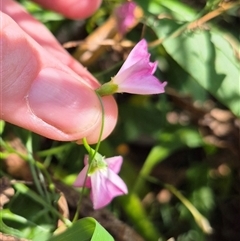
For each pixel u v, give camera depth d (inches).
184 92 10.6
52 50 9.4
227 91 9.4
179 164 11.0
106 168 8.7
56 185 9.7
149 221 10.0
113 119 8.7
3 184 9.1
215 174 10.9
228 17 11.1
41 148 10.7
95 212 9.6
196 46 9.7
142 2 10.0
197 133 10.6
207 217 10.5
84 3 10.1
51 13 10.9
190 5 11.1
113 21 10.4
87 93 8.4
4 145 9.4
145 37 10.6
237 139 10.7
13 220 9.0
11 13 9.6
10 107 8.2
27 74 8.2
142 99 11.0
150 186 10.8
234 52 9.8
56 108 8.3
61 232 8.5
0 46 8.1
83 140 8.5
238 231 10.6
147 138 11.1
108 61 11.0
